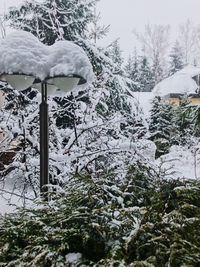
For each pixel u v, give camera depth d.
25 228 2.73
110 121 7.34
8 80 4.34
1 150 6.94
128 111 10.16
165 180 3.29
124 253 2.32
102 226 2.52
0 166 7.58
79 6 10.14
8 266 2.41
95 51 10.02
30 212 3.06
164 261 2.20
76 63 4.32
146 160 6.09
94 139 7.23
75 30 10.20
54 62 4.30
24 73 4.21
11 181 7.01
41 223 2.73
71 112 7.40
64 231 2.50
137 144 7.18
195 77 35.62
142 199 3.01
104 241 2.51
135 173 3.30
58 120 8.52
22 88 4.39
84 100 8.49
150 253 2.31
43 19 8.87
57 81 4.41
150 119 19.50
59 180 6.66
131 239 2.34
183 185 3.20
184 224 2.41
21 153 6.95
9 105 7.54
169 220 2.48
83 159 6.76
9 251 2.60
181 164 12.24
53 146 7.18
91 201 2.79
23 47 4.30
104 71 9.04
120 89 10.09
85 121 7.24
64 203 3.00
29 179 6.65
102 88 7.80
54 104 7.32
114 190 2.92
